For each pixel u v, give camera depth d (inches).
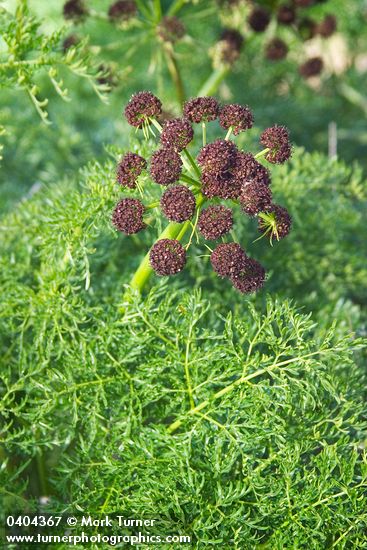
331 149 33.7
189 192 23.2
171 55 33.2
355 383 26.0
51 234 26.1
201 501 23.9
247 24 34.5
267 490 24.2
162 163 23.2
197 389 24.6
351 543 24.3
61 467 25.4
